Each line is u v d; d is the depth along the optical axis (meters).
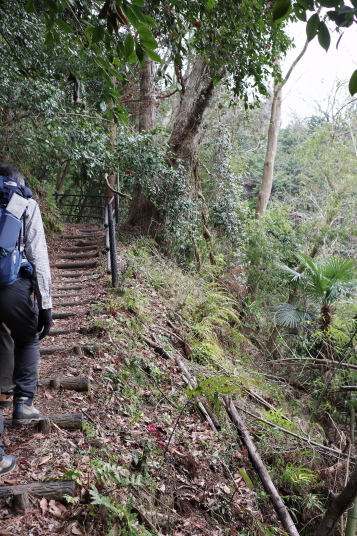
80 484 2.56
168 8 5.27
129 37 2.22
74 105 8.23
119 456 3.16
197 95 11.58
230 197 12.88
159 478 3.26
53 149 8.91
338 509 3.10
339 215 14.27
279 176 24.19
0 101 7.45
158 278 8.19
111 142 10.60
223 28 6.18
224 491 3.55
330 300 8.04
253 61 6.88
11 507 2.38
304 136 24.38
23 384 3.05
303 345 8.58
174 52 5.75
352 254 15.02
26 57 6.99
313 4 1.78
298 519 4.32
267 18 6.15
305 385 7.87
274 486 4.05
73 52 7.14
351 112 14.55
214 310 7.71
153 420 3.99
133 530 2.51
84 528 2.38
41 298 2.77
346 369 6.93
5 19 6.34
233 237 12.55
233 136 15.45
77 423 3.31
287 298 12.95
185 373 5.12
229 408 4.56
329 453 4.84
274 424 4.90
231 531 3.27
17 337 2.92
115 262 6.75
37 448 2.94
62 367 4.32
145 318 5.99
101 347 4.80
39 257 2.74
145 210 11.68
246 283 12.42
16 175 2.79
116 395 4.09
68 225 12.98
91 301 6.31
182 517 3.11
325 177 14.95
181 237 11.27
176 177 11.14
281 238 13.15
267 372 8.16
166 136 11.42
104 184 19.27
